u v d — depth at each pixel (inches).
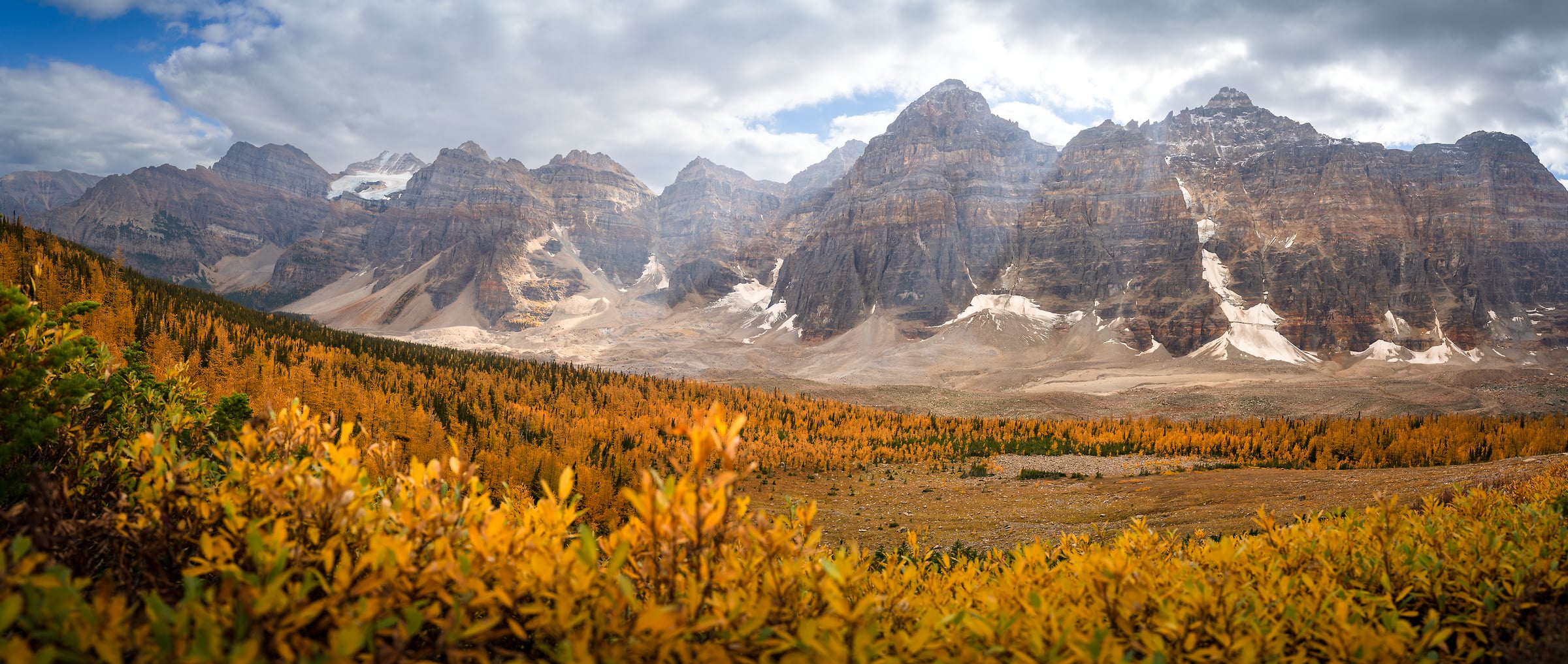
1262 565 199.8
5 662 86.5
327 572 120.7
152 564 135.6
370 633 106.5
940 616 145.1
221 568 111.0
